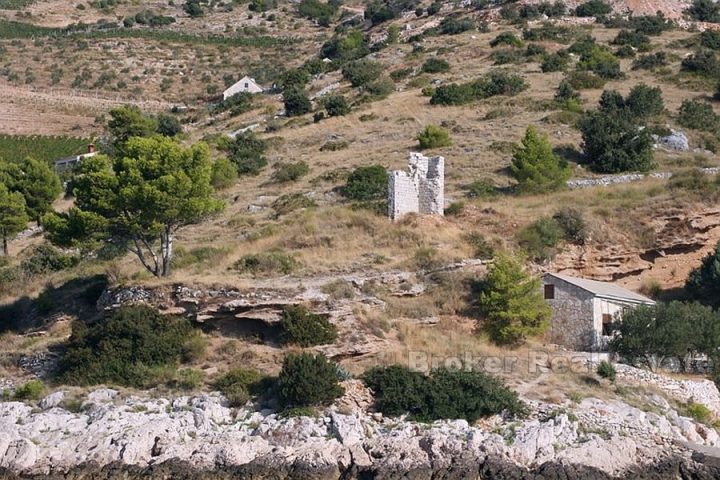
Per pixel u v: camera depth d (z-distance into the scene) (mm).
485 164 74688
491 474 35750
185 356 45438
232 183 77938
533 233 57188
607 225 59125
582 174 72562
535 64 105688
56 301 55062
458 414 39125
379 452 36625
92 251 64312
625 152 73438
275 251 55938
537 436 37281
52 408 41312
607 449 37312
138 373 43562
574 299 49562
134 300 48562
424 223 58031
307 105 102750
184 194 52344
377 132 87375
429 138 80312
